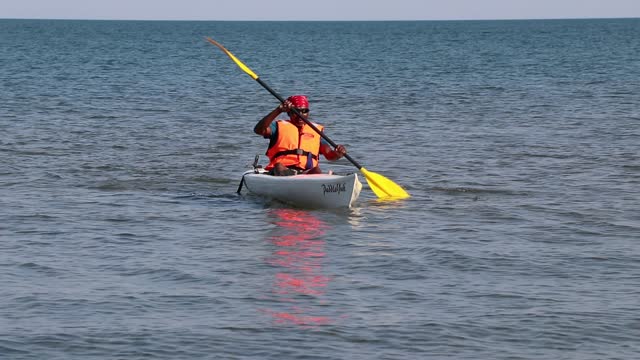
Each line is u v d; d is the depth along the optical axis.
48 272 9.05
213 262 9.55
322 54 68.62
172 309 7.88
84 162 16.34
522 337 7.26
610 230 11.18
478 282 8.84
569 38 109.19
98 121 23.33
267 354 6.83
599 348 7.04
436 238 10.75
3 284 8.59
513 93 32.78
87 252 9.94
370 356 6.82
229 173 15.54
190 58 61.59
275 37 127.88
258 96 32.16
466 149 18.48
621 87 34.91
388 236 10.86
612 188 14.04
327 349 6.95
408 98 30.92
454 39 110.38
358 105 28.38
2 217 11.65
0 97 29.58
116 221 11.56
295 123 13.34
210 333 7.27
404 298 8.27
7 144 18.36
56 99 29.34
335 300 8.20
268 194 13.02
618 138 20.08
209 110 26.91
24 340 7.06
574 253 10.02
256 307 7.96
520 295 8.38
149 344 7.01
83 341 7.06
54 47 80.12
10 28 193.12
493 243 10.50
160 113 25.75
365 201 13.13
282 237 10.77
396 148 18.72
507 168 16.05
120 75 42.72
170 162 16.64
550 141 19.67
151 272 9.10
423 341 7.14
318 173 13.27
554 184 14.43
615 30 157.12
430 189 14.08
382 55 66.12
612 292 8.49
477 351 6.96
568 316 7.76
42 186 13.91
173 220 11.69
